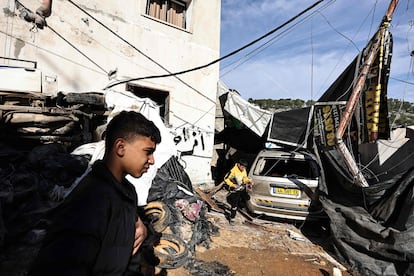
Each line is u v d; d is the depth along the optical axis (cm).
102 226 98
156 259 364
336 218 493
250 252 463
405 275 377
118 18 820
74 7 739
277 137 986
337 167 578
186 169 965
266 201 609
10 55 650
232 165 1270
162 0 945
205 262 411
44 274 82
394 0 558
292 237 545
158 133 123
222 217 638
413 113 843
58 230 92
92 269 94
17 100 491
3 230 299
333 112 709
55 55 715
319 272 412
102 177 112
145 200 443
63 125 519
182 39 960
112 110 605
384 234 399
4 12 638
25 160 430
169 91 934
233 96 1051
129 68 847
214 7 1044
